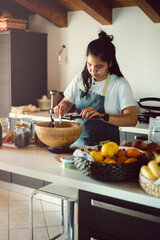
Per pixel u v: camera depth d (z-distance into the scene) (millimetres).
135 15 3738
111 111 2279
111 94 2244
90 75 2293
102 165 1435
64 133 1881
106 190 1407
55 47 4492
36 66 4441
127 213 1356
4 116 4293
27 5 3980
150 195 1308
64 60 4426
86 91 2312
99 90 2279
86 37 4168
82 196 1499
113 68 2238
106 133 2307
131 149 1625
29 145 2189
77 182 1492
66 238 2059
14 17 4492
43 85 4578
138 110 3859
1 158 1868
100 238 1463
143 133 3111
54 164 1752
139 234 1344
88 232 1498
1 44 4188
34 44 4371
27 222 2945
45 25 4543
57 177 1559
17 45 4164
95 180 1490
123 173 1441
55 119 3611
